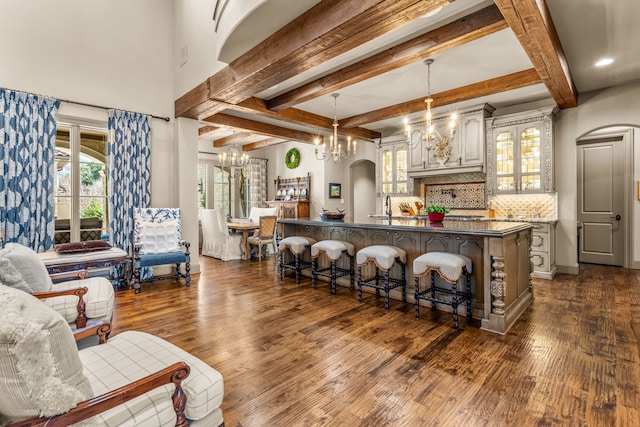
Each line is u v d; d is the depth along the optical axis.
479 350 2.41
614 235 5.69
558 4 2.69
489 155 5.39
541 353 2.35
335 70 4.06
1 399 0.83
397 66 3.57
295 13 2.81
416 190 6.65
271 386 1.97
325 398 1.85
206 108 4.55
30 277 1.93
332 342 2.57
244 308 3.42
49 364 0.87
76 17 4.15
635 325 2.86
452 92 4.71
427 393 1.89
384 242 3.83
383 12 2.33
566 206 4.98
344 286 4.30
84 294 2.13
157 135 4.84
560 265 5.06
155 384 1.05
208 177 8.49
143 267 4.45
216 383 1.27
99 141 4.51
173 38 5.00
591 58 3.70
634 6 2.72
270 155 9.40
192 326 2.92
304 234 4.89
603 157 5.79
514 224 3.37
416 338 2.64
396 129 7.19
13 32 3.72
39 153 3.80
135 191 4.55
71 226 4.27
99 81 4.32
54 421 0.87
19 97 3.68
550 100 5.11
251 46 3.36
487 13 2.76
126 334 1.70
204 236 6.93
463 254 3.20
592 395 1.84
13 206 3.63
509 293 2.98
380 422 1.64
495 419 1.65
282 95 4.86
